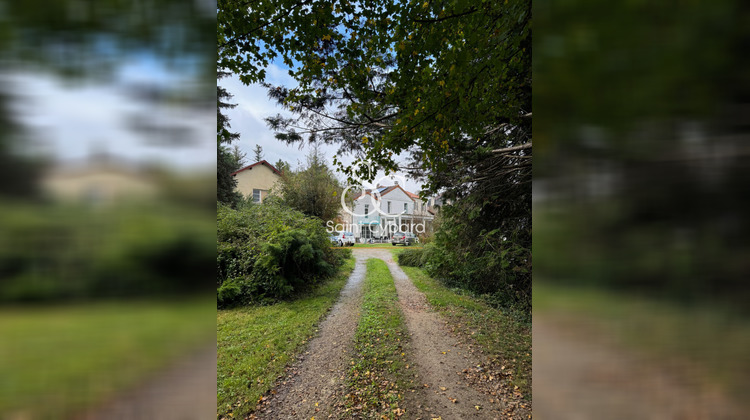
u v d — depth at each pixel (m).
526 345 4.38
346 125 5.05
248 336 4.80
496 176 5.39
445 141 3.54
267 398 3.20
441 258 9.08
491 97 3.01
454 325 5.32
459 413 2.92
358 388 3.36
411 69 3.02
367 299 7.10
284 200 12.85
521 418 2.83
